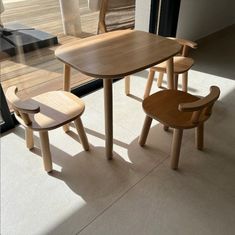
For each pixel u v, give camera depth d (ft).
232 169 5.16
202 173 5.08
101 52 4.86
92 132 6.17
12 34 8.16
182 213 4.35
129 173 5.08
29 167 5.22
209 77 8.51
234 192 4.70
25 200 4.58
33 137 5.66
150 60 4.52
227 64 9.35
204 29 11.30
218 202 4.52
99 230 4.13
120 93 7.64
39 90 7.34
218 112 6.80
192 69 8.99
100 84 7.97
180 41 6.41
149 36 5.60
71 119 4.62
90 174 5.07
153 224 4.20
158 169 5.17
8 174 5.06
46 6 8.55
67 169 5.18
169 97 5.29
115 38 5.48
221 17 12.03
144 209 4.42
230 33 12.14
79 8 8.43
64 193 4.70
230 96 7.49
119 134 6.10
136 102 7.24
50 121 4.54
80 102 5.07
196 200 4.56
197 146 5.58
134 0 8.34
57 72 8.06
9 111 5.96
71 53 4.82
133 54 4.76
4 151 5.58
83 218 4.30
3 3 8.00
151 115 4.78
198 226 4.17
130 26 8.74
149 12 8.77
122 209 4.43
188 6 9.64
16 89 4.65
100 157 5.46
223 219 4.26
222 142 5.84
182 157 5.45
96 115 6.75
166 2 8.68
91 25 8.64
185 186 4.81
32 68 8.09
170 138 5.97
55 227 4.18
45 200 4.58
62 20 8.68
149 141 5.88
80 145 5.77
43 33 8.50
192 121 4.45
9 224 4.22
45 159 4.91
